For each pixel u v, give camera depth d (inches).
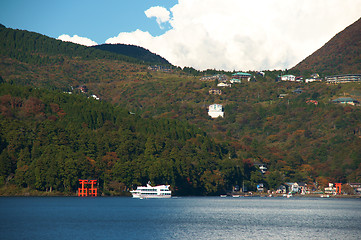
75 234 5900.6
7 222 6865.2
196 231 6368.1
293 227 7027.6
